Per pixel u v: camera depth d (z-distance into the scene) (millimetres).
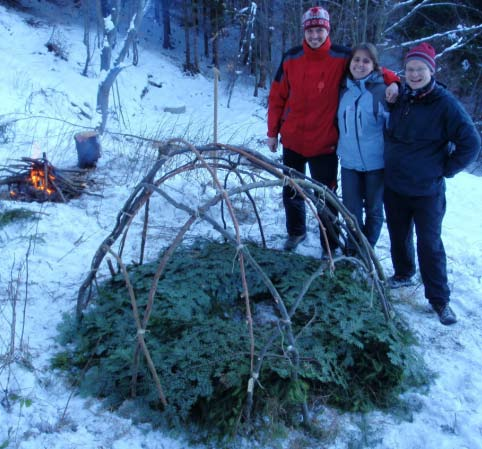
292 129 4020
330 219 3674
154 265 3730
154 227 4852
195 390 2680
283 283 3564
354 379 3016
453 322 3615
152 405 2779
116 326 3145
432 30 14312
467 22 13828
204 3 16828
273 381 2805
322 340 3092
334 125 3914
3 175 5648
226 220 5086
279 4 15406
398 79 3652
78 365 3076
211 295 3514
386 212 3762
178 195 5453
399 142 3443
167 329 3105
